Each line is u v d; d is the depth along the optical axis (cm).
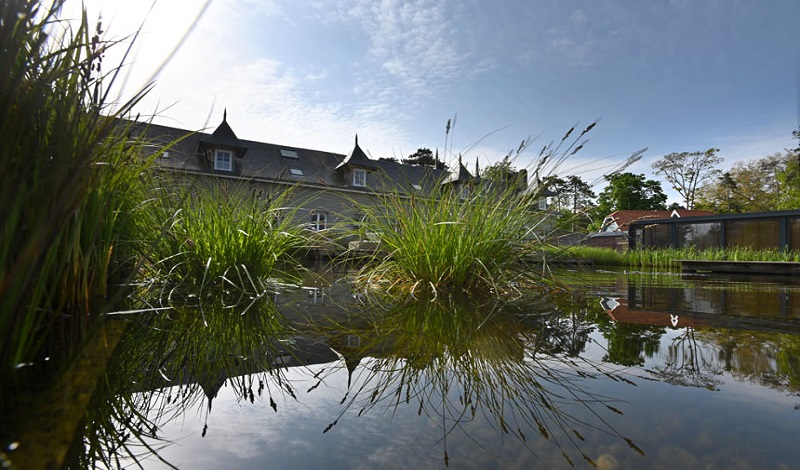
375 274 292
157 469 46
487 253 234
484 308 180
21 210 68
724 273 714
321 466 47
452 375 85
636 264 1199
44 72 77
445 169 252
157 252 208
